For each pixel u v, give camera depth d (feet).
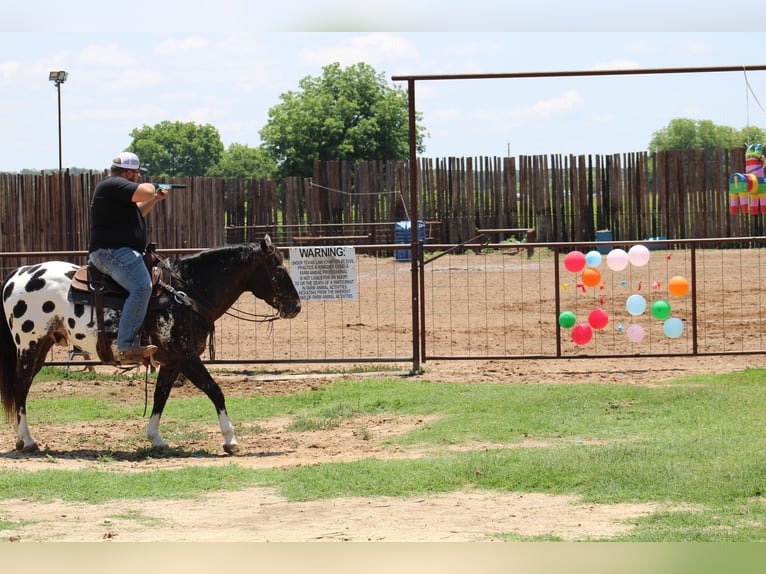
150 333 38.27
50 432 43.19
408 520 28.19
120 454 38.52
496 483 31.60
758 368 52.47
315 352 64.44
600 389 46.06
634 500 29.37
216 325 78.07
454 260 125.18
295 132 220.02
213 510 29.78
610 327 72.74
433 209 142.10
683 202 139.13
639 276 101.65
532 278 102.94
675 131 299.79
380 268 120.78
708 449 34.04
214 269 39.47
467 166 141.59
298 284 54.60
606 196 140.87
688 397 43.57
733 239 54.85
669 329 55.31
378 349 65.21
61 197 111.24
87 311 37.88
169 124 366.43
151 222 126.41
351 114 225.15
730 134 299.99
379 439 40.27
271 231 141.49
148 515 29.25
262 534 26.99
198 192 133.39
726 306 80.79
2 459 37.58
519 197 141.90
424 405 45.55
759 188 60.49
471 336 69.77
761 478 30.35
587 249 136.56
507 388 48.11
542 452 34.94
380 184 142.72
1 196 106.73
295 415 46.26
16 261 94.43
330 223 142.20
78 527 27.91
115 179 36.99
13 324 38.91
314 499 30.81
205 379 38.83
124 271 37.19
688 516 27.43
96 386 53.72
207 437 42.11
